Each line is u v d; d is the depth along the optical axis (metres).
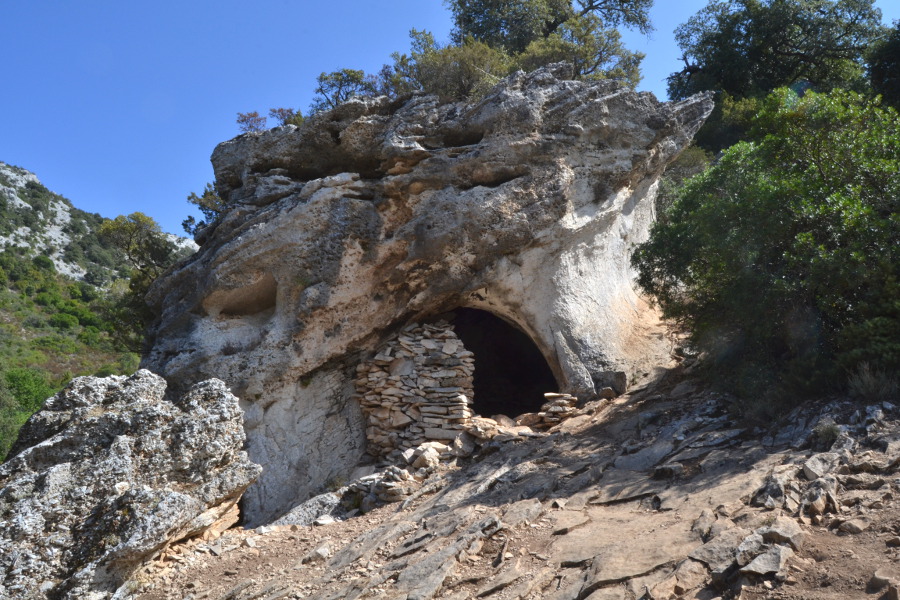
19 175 100.88
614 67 27.06
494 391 16.98
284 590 7.63
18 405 34.88
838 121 11.27
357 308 12.97
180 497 8.39
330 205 12.84
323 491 11.99
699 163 22.03
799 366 9.45
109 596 7.86
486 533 7.71
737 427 9.28
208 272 13.07
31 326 57.50
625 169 14.07
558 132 13.55
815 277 9.72
